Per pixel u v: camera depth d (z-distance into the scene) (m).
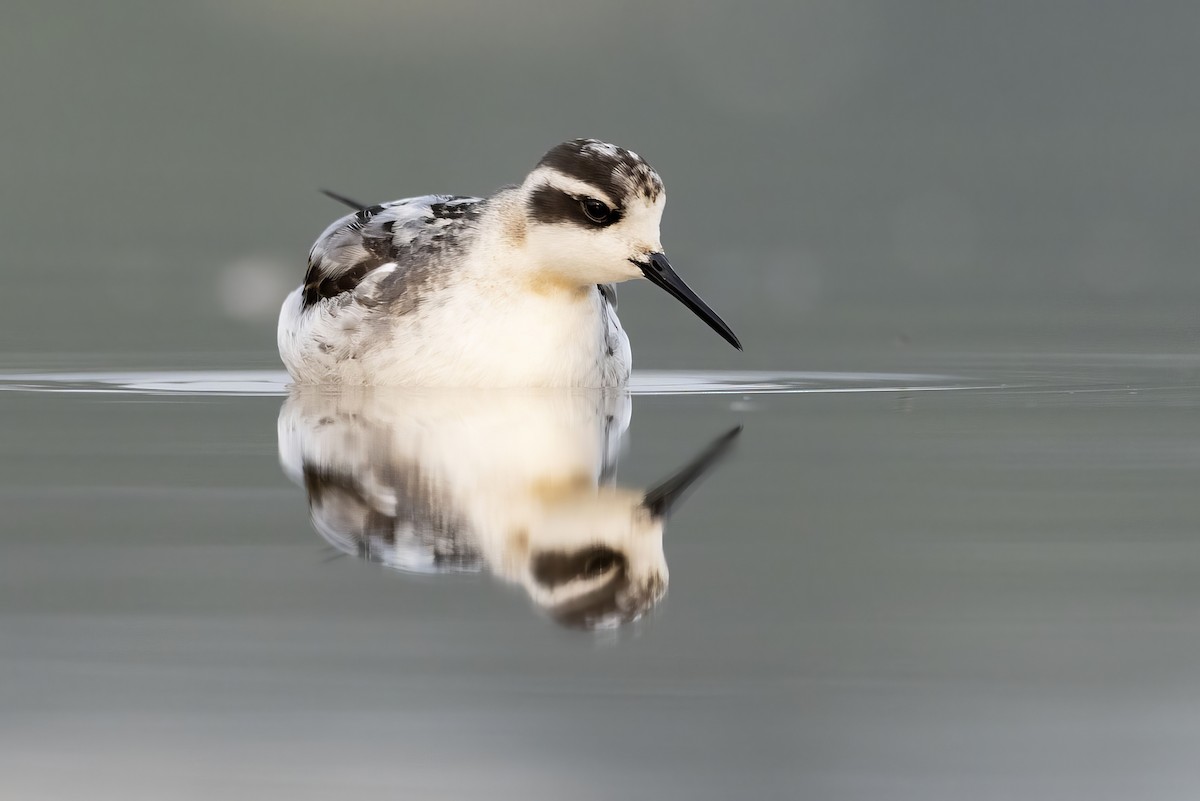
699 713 6.77
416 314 14.25
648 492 10.65
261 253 29.31
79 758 6.32
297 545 9.45
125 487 11.00
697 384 16.02
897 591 8.52
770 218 33.03
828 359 18.22
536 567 8.91
